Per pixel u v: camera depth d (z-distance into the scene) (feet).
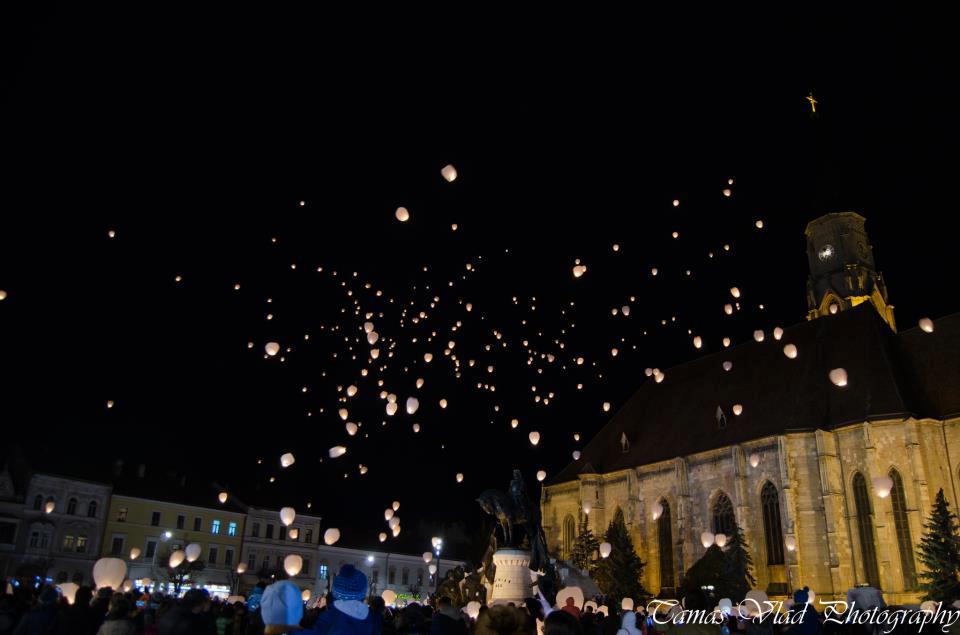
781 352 222.07
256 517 259.60
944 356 188.03
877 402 177.58
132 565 224.53
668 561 211.00
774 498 185.68
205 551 242.99
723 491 200.23
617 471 235.61
